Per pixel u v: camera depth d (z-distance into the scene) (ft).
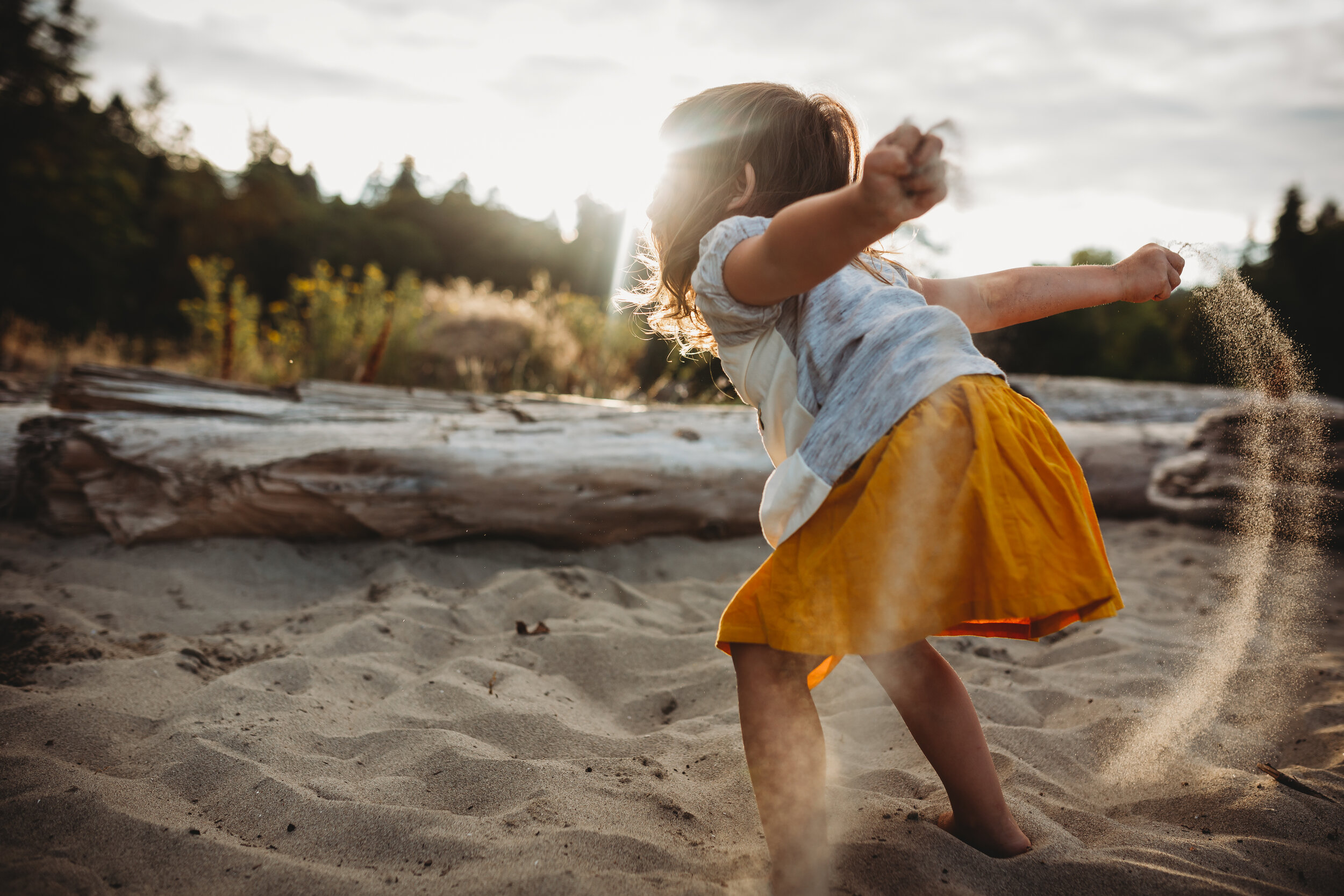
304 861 4.49
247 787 5.13
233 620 8.84
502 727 6.27
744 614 4.11
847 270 4.58
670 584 10.80
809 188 4.76
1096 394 18.66
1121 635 8.98
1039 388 19.12
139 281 104.63
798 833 4.07
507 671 7.42
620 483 11.90
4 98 67.92
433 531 11.33
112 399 12.51
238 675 6.88
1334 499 11.69
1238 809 5.26
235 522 10.77
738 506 12.42
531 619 9.16
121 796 4.94
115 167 87.76
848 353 4.18
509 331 31.71
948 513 3.89
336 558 10.95
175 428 11.38
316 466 10.98
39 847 4.44
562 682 7.54
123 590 9.48
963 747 4.51
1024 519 3.89
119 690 6.57
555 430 12.74
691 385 22.82
